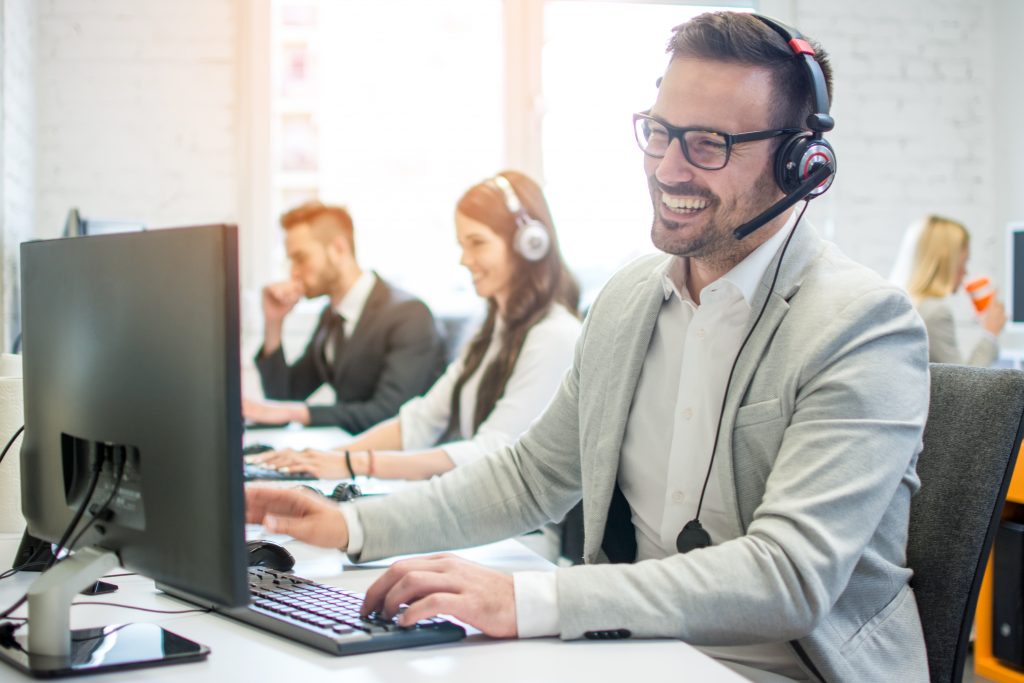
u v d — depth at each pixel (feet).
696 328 4.25
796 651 3.66
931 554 3.97
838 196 15.92
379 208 15.26
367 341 11.53
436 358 11.52
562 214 15.25
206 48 14.65
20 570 4.34
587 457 4.49
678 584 3.31
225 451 2.72
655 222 4.17
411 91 15.26
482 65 15.35
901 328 3.76
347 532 4.18
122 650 3.13
